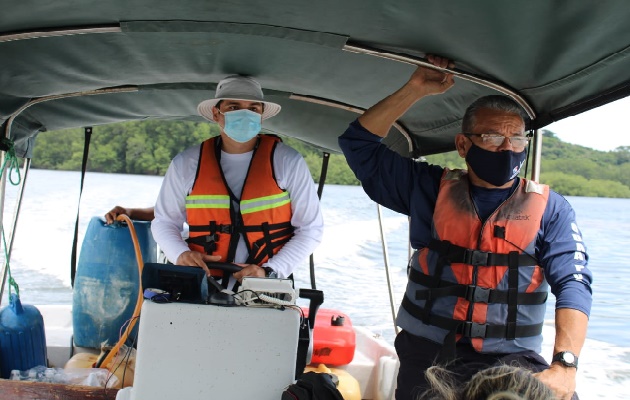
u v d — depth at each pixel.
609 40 2.28
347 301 9.19
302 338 2.34
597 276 11.08
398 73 3.13
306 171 3.05
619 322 8.48
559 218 2.55
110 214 4.03
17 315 3.46
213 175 2.98
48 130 4.29
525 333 2.49
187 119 4.62
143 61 3.18
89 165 20.67
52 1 2.34
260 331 2.06
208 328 2.04
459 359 2.47
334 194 20.39
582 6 2.09
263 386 2.06
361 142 2.79
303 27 2.60
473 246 2.53
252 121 2.92
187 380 2.04
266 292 2.12
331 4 2.35
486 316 2.48
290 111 4.21
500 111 2.48
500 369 1.30
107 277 3.90
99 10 2.46
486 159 2.46
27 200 15.73
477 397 1.26
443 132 3.69
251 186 2.96
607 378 6.26
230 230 2.94
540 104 2.93
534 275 2.52
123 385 3.32
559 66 2.56
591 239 15.05
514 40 2.43
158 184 18.94
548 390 1.25
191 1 2.38
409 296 2.66
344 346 4.08
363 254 12.40
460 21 2.35
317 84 3.50
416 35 2.54
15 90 3.37
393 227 15.32
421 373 2.53
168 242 2.94
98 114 4.18
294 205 3.04
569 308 2.30
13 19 2.50
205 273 2.23
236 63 3.22
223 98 2.98
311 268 4.63
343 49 2.75
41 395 2.66
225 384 2.05
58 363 4.10
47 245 11.37
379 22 2.46
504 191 2.59
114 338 3.92
